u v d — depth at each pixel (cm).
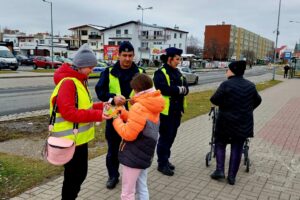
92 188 456
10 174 482
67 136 328
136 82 337
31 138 723
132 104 360
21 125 855
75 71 332
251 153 668
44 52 7619
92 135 354
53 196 423
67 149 315
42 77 2798
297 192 475
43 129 815
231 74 496
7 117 968
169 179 502
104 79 449
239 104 477
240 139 484
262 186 493
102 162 564
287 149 705
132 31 8056
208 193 458
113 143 451
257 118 1088
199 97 1628
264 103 1506
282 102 1570
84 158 351
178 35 8975
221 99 486
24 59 5041
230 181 492
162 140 514
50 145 315
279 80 3525
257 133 852
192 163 584
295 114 1197
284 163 609
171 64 502
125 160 347
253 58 13788
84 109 326
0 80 2355
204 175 526
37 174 489
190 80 2659
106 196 432
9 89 1827
